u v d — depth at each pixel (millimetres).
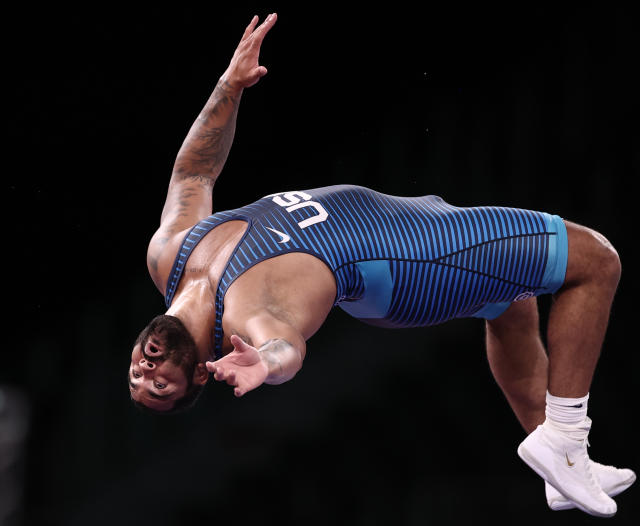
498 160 19500
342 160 20375
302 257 7023
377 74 20484
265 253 6969
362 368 19000
